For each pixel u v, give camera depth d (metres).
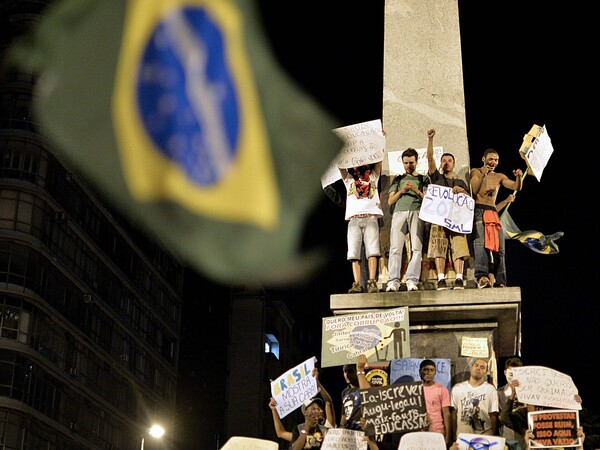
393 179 12.33
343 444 9.15
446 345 11.10
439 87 13.30
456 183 11.45
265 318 61.47
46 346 41.16
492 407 9.59
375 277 11.20
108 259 47.16
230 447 8.63
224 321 60.38
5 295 39.69
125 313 48.97
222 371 59.66
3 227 40.03
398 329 10.45
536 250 12.23
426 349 11.11
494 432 9.54
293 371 10.18
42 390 40.69
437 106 13.15
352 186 11.45
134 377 49.78
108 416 46.94
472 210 11.12
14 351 39.19
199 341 58.16
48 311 41.25
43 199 41.16
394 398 9.06
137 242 50.47
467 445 8.92
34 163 41.09
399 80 13.37
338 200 11.88
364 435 9.16
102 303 46.31
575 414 9.07
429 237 11.45
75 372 43.22
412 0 13.87
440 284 11.11
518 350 11.96
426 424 8.97
